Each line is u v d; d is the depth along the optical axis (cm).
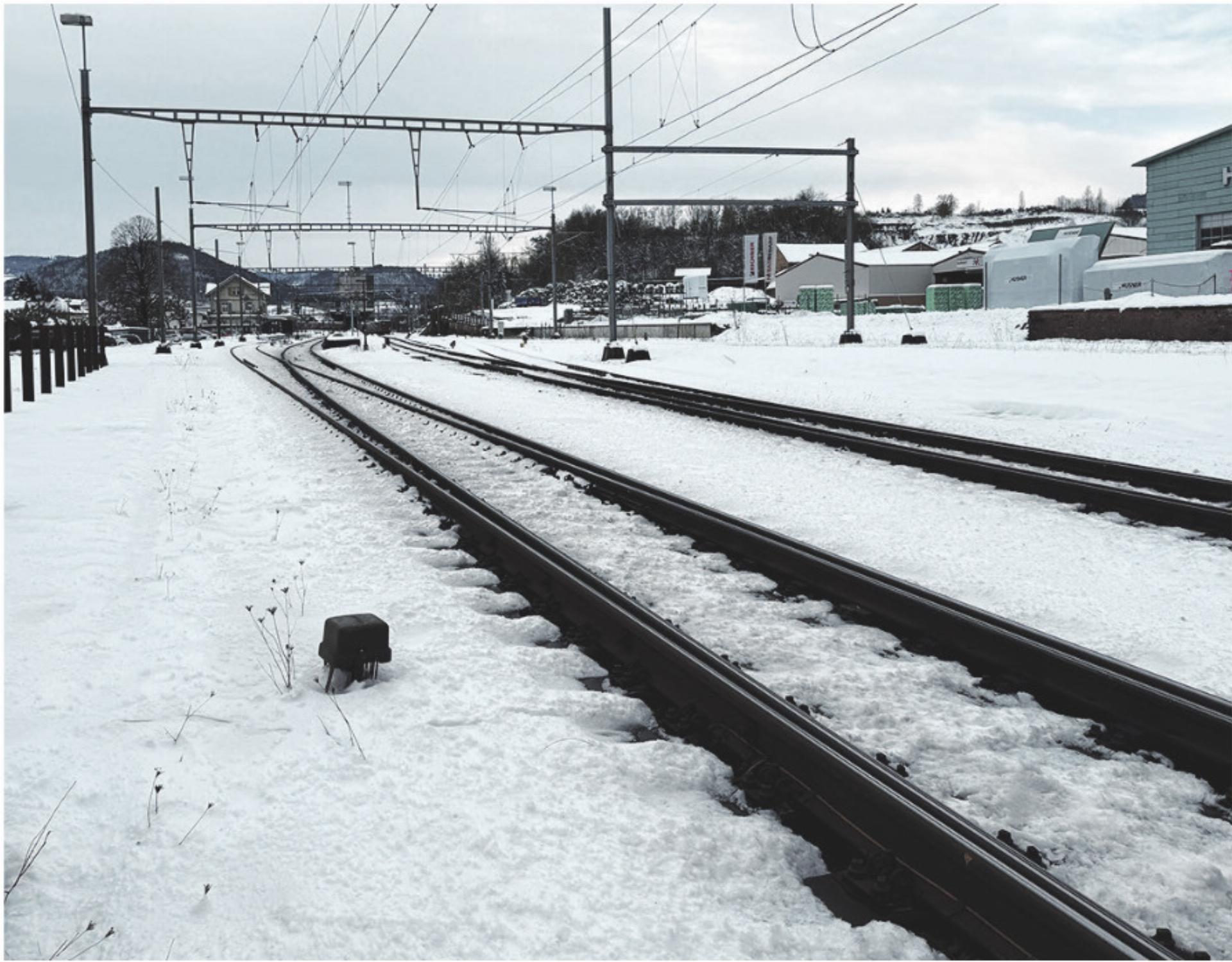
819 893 375
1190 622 691
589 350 4728
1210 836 414
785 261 11556
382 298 15688
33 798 439
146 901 367
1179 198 4969
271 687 567
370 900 365
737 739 488
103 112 3462
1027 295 5272
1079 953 307
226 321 17112
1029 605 732
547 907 356
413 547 897
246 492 1160
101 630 662
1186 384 1872
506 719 514
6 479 1216
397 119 3130
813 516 1034
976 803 433
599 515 1044
